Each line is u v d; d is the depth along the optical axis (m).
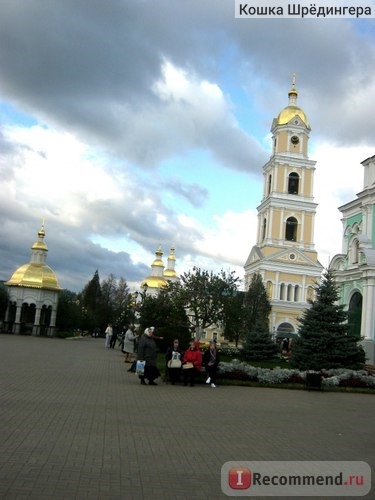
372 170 41.84
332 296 31.83
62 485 6.95
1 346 34.91
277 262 73.38
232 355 45.16
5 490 6.59
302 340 30.69
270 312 68.12
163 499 6.70
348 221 44.66
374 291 38.31
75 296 115.69
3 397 13.80
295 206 75.56
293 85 80.75
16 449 8.57
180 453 9.12
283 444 10.44
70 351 37.09
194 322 47.72
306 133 78.00
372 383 23.19
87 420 11.51
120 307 99.31
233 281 44.81
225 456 9.11
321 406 17.14
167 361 21.30
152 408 14.00
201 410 14.34
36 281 63.19
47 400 13.90
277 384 22.28
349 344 30.20
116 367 26.72
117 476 7.50
